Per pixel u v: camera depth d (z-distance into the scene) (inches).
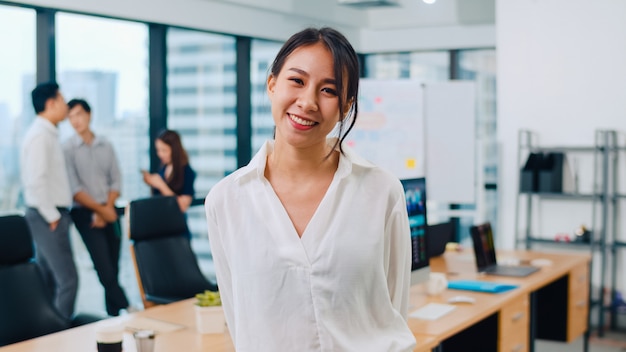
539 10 265.7
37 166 197.2
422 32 324.2
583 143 260.2
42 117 201.0
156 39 256.4
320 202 64.1
